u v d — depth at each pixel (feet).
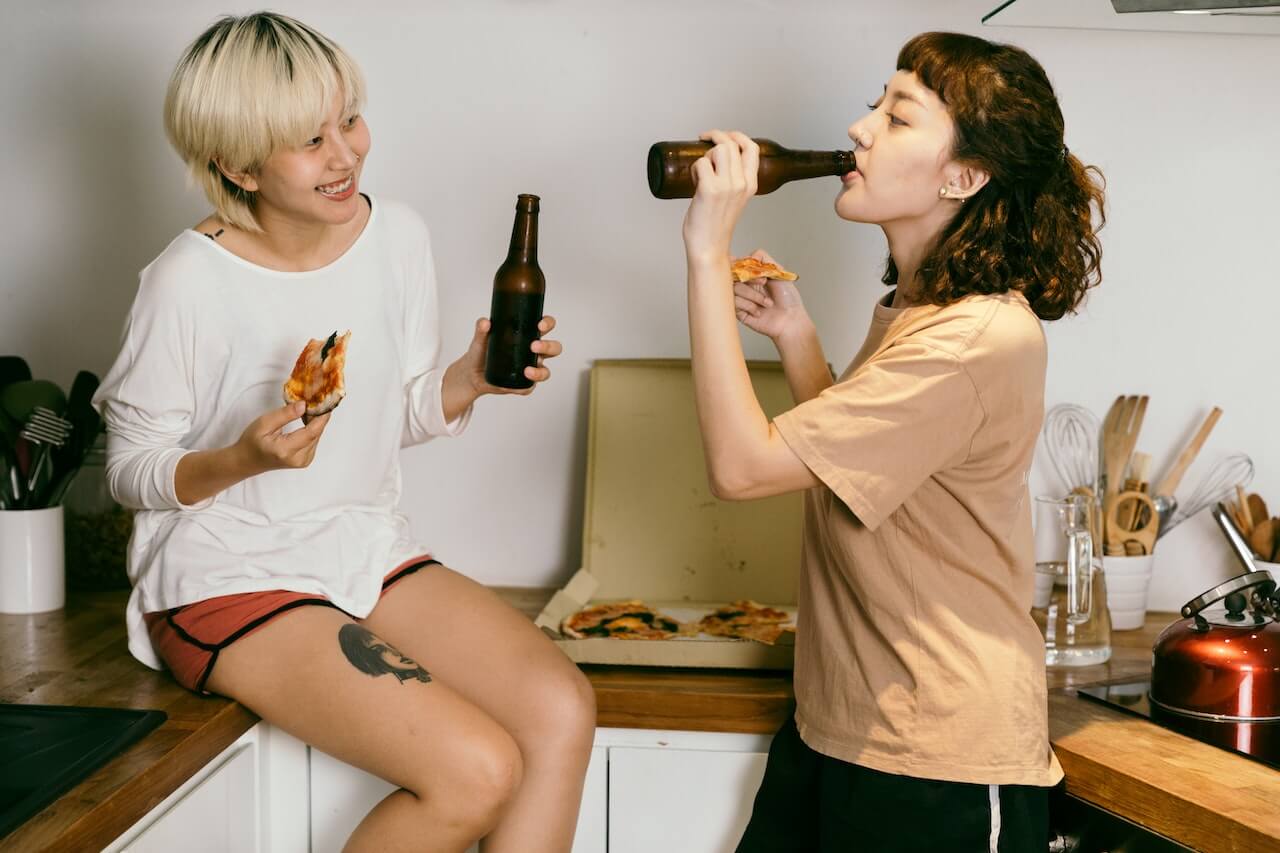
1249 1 4.38
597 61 6.62
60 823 3.66
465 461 6.91
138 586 5.05
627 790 5.34
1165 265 6.64
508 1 6.59
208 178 4.82
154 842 4.17
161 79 6.73
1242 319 6.66
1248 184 6.57
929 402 4.17
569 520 6.91
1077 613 5.51
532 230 5.07
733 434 4.26
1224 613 5.03
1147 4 4.49
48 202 6.86
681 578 6.51
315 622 4.69
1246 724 4.72
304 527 5.05
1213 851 3.95
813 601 4.75
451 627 5.01
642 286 6.75
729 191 4.27
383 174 6.74
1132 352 6.71
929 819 4.35
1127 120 6.55
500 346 5.08
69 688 4.89
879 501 4.22
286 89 4.51
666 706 5.22
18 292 6.92
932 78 4.43
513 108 6.66
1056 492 6.74
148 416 4.89
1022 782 4.32
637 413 6.63
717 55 6.59
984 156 4.36
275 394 5.00
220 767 4.73
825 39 6.56
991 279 4.36
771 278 5.21
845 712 4.55
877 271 6.69
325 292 5.06
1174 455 6.77
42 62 6.75
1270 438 6.73
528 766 4.81
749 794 5.28
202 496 4.77
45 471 6.11
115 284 6.89
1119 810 4.32
